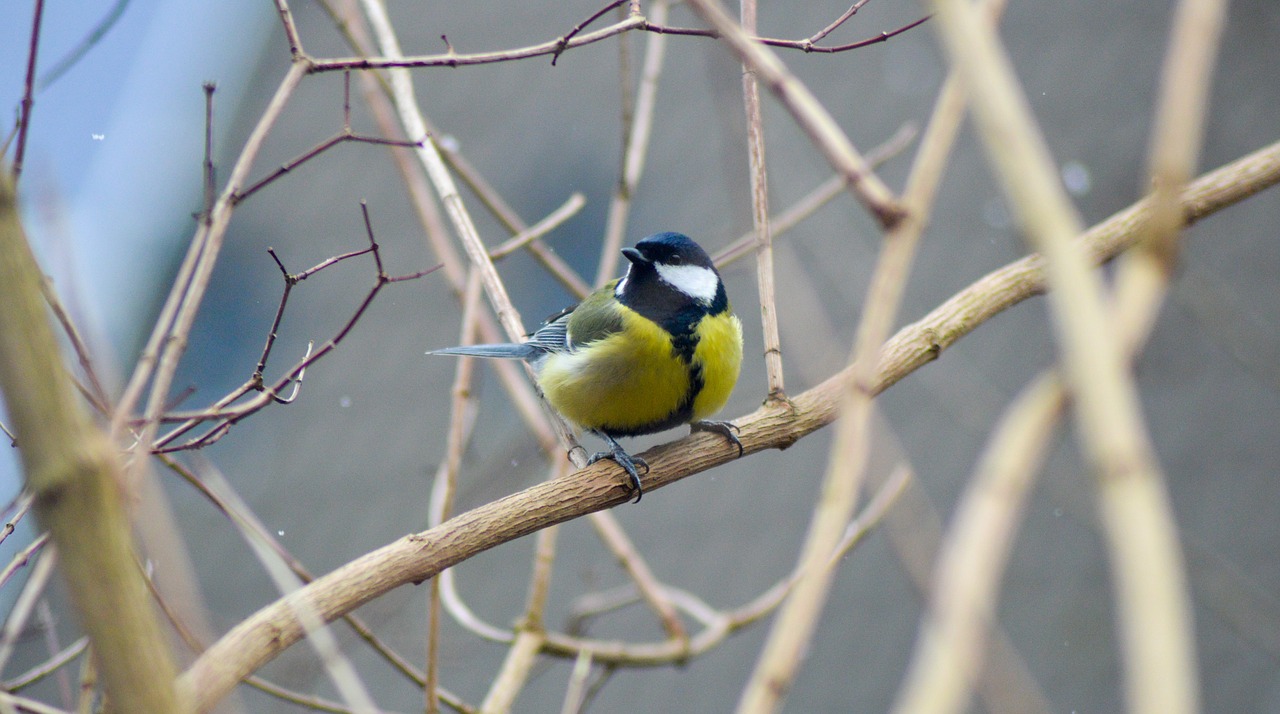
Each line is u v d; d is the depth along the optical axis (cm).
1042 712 237
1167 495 1470
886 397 1612
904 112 1764
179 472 544
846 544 639
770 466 1631
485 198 862
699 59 1997
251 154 449
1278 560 1374
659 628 1500
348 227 2089
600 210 1897
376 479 1806
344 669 374
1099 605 1386
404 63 504
